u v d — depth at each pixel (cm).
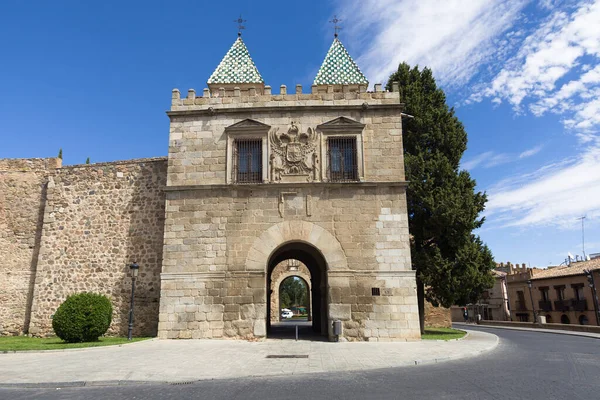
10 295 2344
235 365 1175
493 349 1650
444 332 2491
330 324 1800
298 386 913
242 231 1900
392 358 1298
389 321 1800
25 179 2492
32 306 2247
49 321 2209
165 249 1898
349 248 1869
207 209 1927
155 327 2106
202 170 1969
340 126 1967
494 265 2369
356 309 1812
